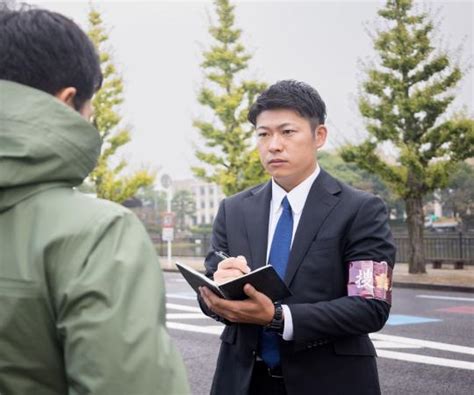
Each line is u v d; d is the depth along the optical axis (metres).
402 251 20.84
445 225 42.59
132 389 1.04
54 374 1.15
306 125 2.29
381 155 16.73
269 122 2.30
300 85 2.33
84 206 1.17
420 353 6.89
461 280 14.13
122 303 1.08
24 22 1.24
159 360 1.07
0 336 1.12
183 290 13.43
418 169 14.84
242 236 2.38
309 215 2.24
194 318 9.43
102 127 23.41
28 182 1.16
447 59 14.74
